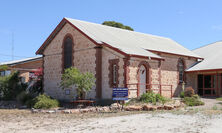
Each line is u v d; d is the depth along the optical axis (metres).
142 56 21.17
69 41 25.27
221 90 29.72
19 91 28.50
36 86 28.95
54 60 26.72
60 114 16.77
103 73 22.38
